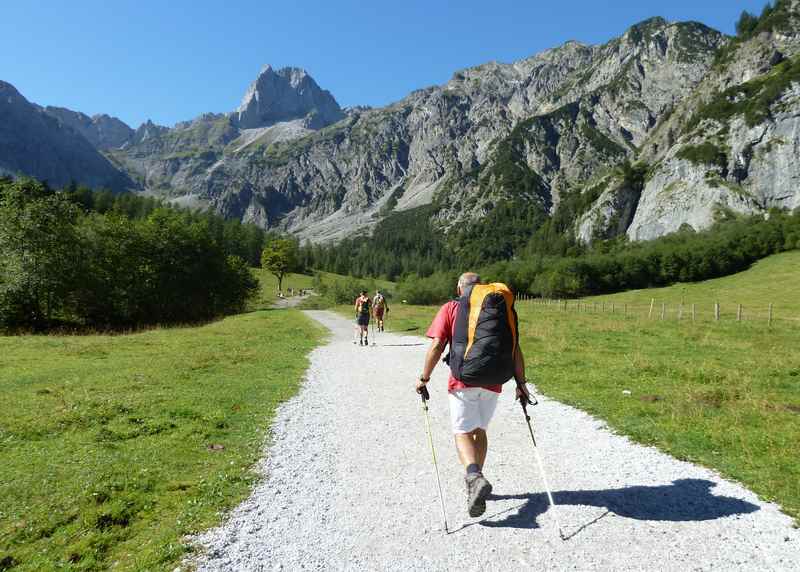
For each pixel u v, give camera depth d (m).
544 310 45.88
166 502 5.55
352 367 15.50
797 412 8.72
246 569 4.17
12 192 39.25
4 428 8.29
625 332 22.59
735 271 108.00
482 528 4.81
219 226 164.50
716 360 14.50
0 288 35.75
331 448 7.51
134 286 46.81
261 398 10.97
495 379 4.82
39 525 5.00
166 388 11.88
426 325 31.20
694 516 4.91
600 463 6.54
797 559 4.11
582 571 4.01
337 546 4.54
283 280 147.38
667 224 196.88
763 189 181.62
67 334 34.03
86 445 7.51
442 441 7.75
